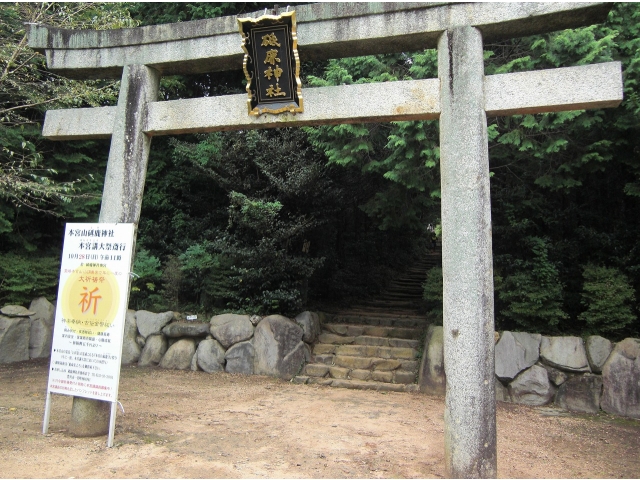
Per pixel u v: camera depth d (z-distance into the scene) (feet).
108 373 14.64
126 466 13.00
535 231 25.52
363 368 25.29
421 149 21.01
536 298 21.94
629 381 20.11
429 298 25.13
